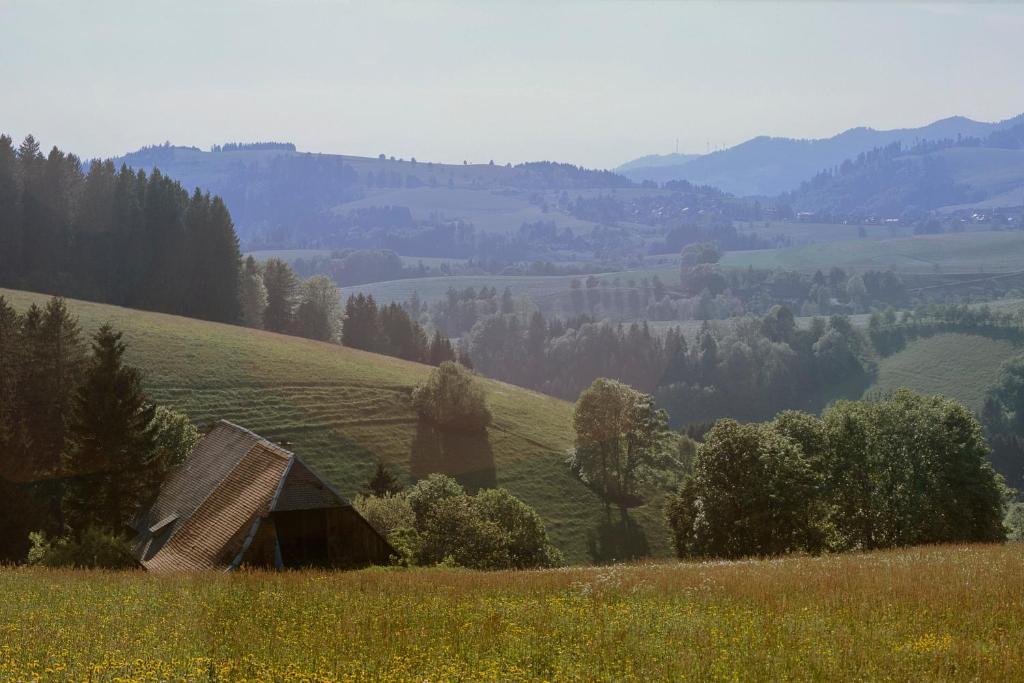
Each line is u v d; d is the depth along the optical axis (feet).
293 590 69.72
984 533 179.01
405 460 302.86
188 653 44.57
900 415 189.26
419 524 192.65
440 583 75.77
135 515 142.31
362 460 297.12
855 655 44.29
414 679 40.24
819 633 49.73
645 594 67.15
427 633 50.49
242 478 123.44
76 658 42.32
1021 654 43.78
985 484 178.91
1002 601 57.57
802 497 169.68
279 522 111.55
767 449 171.32
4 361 229.25
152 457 182.50
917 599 59.47
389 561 117.60
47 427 225.15
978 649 44.75
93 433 179.11
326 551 113.91
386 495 219.61
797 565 88.53
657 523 305.53
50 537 181.57
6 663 40.73
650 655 45.06
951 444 180.65
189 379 313.53
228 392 312.91
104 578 79.15
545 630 51.67
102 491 176.55
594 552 285.64
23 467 214.48
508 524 203.10
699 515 176.55
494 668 42.22
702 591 67.77
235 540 110.22
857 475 189.98
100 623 52.70
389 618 55.06
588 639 48.85
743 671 41.68
